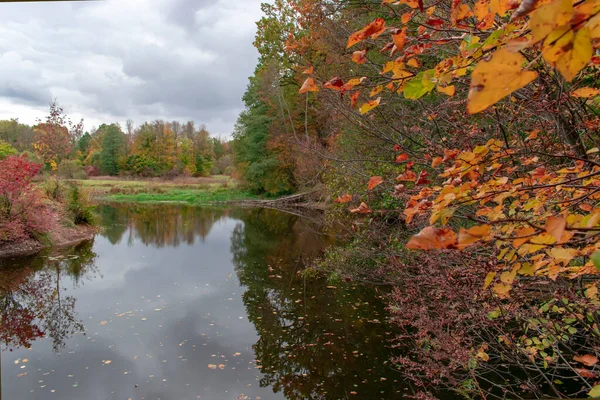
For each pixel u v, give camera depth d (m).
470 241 0.56
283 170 25.64
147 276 8.95
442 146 2.56
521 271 1.07
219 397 4.26
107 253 11.32
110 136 47.47
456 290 2.64
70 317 6.48
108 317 6.49
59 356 5.15
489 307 2.53
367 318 6.14
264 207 25.69
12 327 6.05
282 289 7.84
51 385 4.45
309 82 1.06
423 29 1.11
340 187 6.04
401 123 3.47
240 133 29.45
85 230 14.12
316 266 7.75
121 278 8.77
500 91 0.38
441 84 0.94
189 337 5.75
